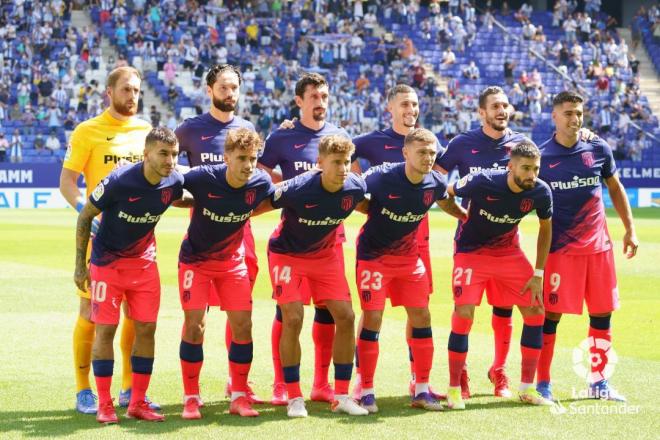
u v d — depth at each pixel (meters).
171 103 39.44
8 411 7.14
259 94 39.84
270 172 8.52
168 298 12.95
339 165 6.93
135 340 7.05
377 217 7.39
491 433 6.50
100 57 39.88
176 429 6.64
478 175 7.42
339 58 42.59
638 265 17.09
